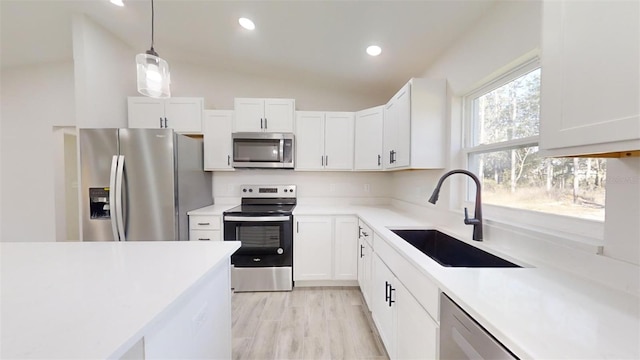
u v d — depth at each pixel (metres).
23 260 1.02
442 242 1.79
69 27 2.54
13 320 0.59
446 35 1.82
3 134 3.21
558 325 0.61
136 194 2.25
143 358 0.63
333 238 2.64
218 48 2.69
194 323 0.89
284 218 2.59
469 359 0.75
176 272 0.90
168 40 2.65
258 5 1.95
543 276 0.92
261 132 2.86
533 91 1.31
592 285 0.85
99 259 1.04
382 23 1.89
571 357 0.50
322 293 2.55
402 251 1.27
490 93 1.64
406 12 1.71
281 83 3.21
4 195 3.25
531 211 1.28
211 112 2.87
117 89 2.72
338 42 2.24
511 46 1.32
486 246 1.33
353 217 2.64
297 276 2.63
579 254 0.93
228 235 2.56
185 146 2.50
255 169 3.19
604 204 0.94
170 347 0.74
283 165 2.83
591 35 0.64
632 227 0.79
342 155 2.97
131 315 0.62
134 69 2.94
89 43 2.39
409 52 2.17
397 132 2.23
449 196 1.88
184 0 2.04
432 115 1.95
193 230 2.56
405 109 2.04
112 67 2.64
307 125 2.96
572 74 0.69
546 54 0.77
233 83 3.19
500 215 1.49
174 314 0.77
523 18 1.25
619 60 0.58
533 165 1.31
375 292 1.90
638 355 0.50
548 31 0.77
